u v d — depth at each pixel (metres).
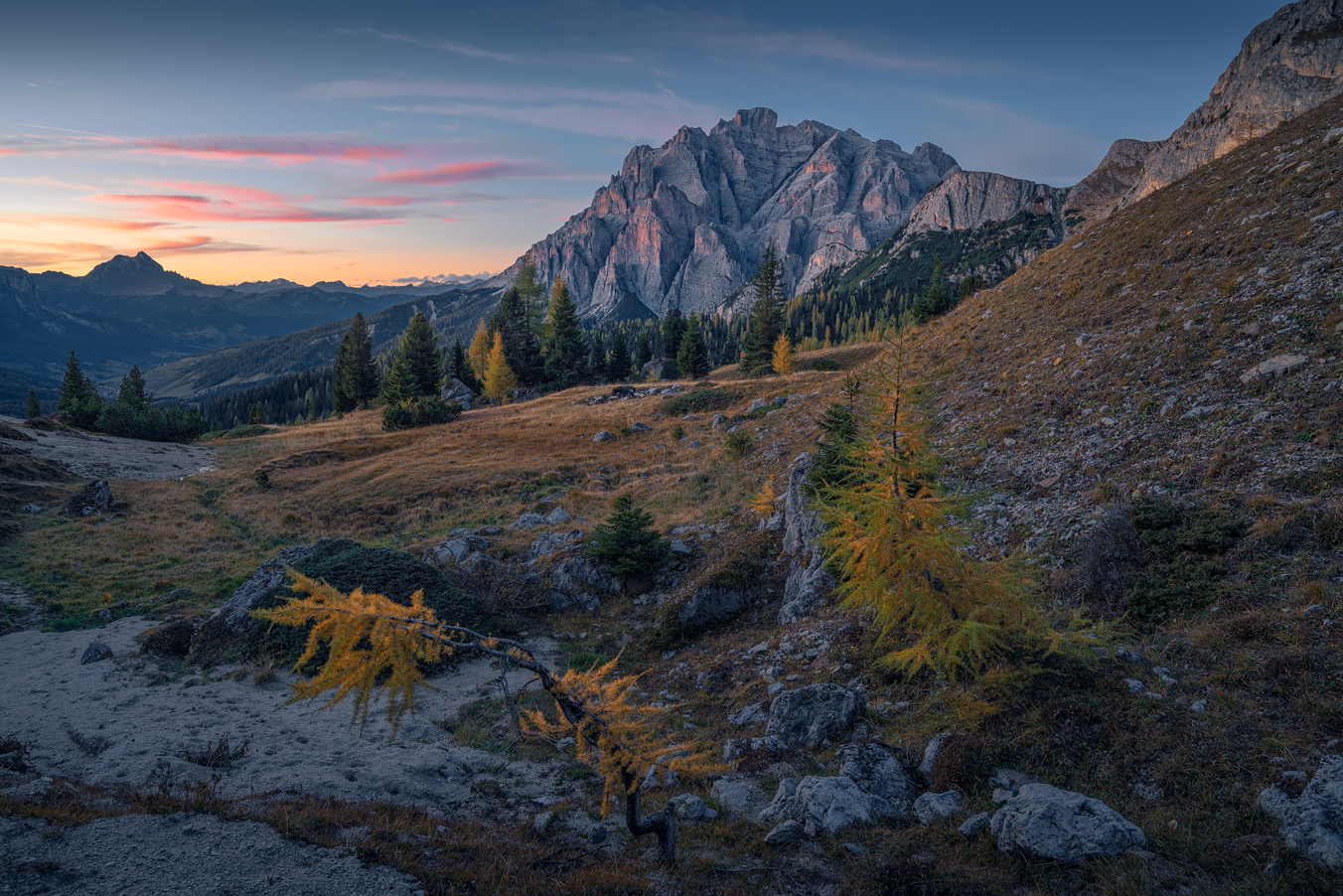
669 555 20.45
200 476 45.06
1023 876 5.42
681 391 62.00
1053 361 21.86
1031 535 13.24
